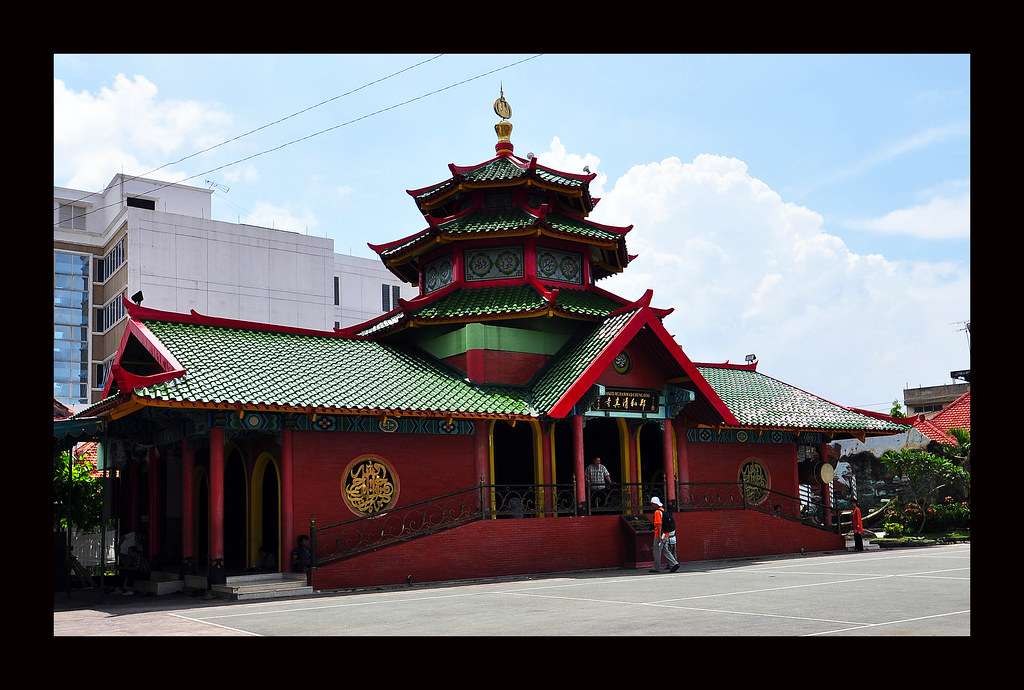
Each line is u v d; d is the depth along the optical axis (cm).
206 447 2419
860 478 4512
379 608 1555
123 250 6197
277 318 6625
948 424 4925
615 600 1573
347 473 2197
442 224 2812
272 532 2245
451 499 2358
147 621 1469
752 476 3108
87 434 2269
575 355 2553
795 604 1434
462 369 2533
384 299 7862
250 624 1372
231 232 6500
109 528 2745
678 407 2697
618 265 3138
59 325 6406
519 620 1320
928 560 2427
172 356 2073
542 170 2978
